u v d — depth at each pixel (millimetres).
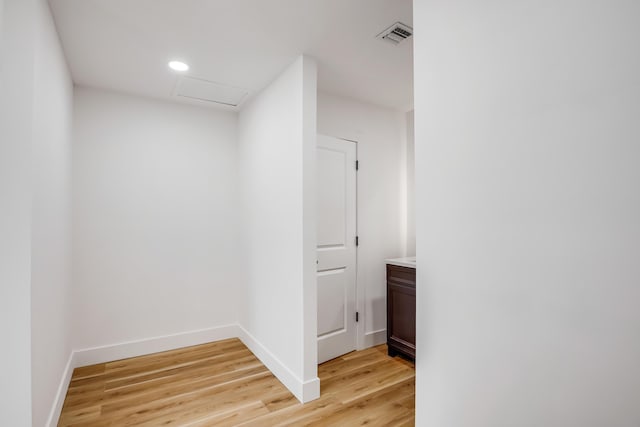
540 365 945
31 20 1404
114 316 2842
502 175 1032
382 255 3307
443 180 1222
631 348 778
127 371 2598
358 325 3100
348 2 1702
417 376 1323
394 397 2225
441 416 1227
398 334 2873
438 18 1243
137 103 2969
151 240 3008
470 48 1127
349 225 3043
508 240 1018
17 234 1359
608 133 812
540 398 944
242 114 3334
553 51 913
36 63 1442
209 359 2840
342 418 1972
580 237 863
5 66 1361
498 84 1044
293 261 2324
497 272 1047
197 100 3104
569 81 881
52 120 1802
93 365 2707
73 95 2691
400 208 3471
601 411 829
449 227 1198
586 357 854
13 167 1361
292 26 1923
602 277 825
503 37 1030
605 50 817
